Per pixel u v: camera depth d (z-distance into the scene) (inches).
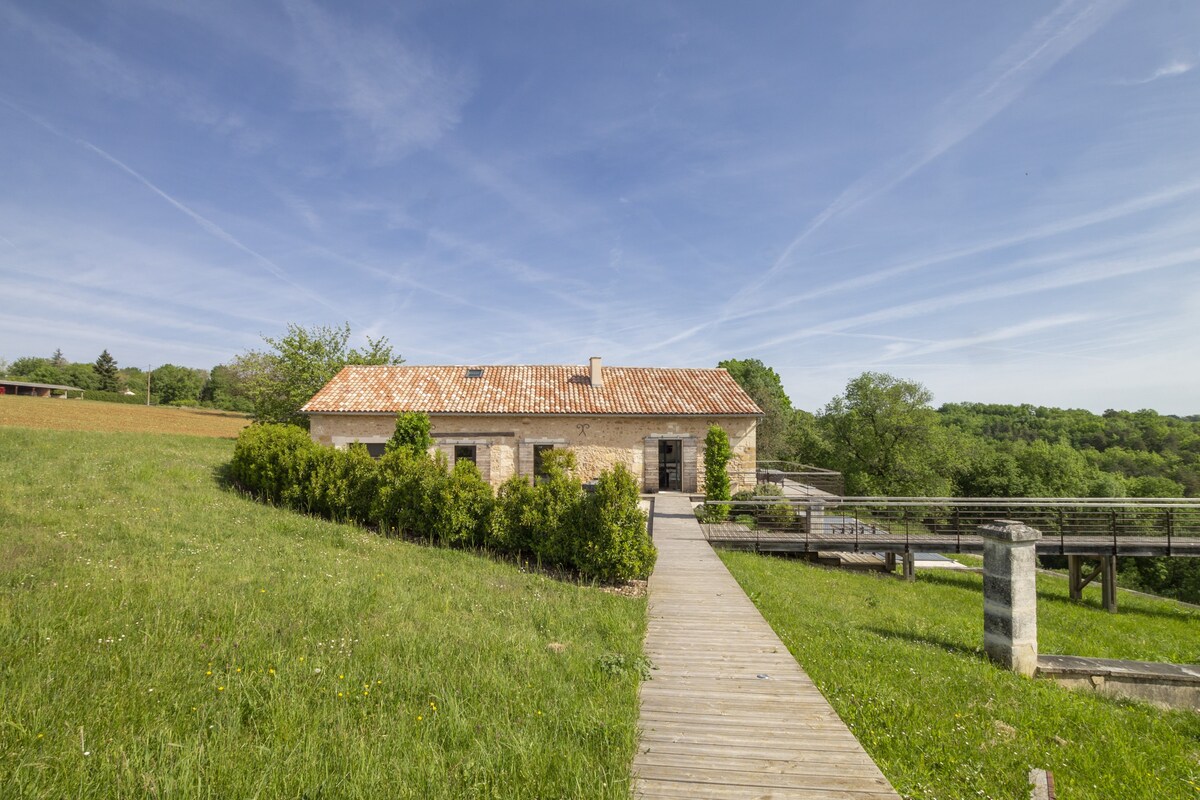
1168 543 586.2
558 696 197.9
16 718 155.6
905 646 299.0
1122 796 172.6
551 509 436.5
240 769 143.9
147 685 183.3
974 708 222.2
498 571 400.8
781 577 471.8
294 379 1343.5
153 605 254.7
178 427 1605.6
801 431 1859.0
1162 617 567.8
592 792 142.1
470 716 179.8
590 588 375.6
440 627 261.9
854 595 453.1
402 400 820.0
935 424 1510.8
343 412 788.6
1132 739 214.4
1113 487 1595.7
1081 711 233.1
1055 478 1592.0
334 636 242.1
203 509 483.2
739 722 192.1
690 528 628.4
